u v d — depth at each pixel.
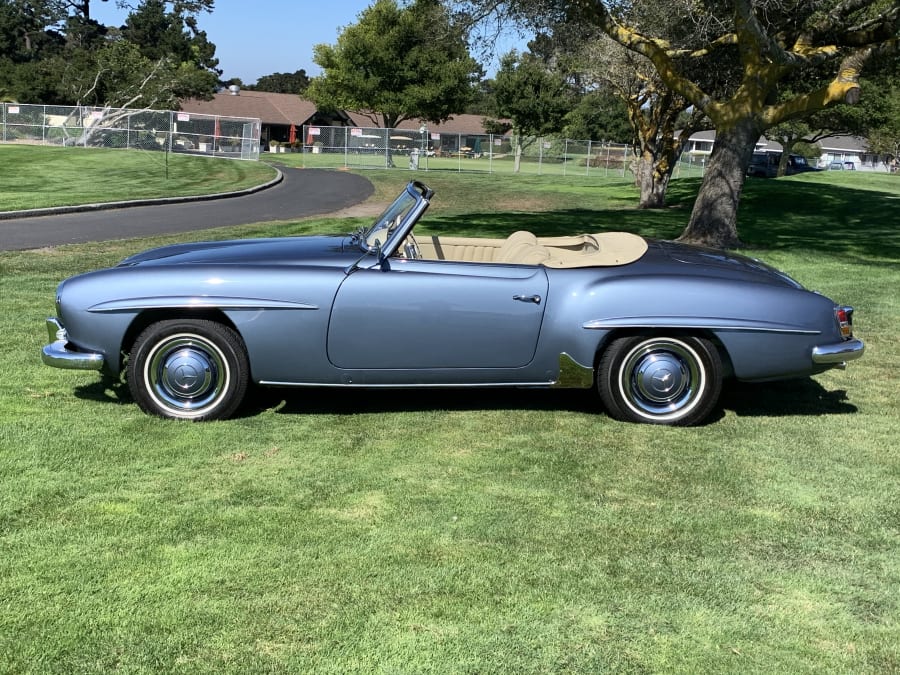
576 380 4.71
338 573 3.05
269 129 71.81
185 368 4.59
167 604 2.81
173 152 40.06
